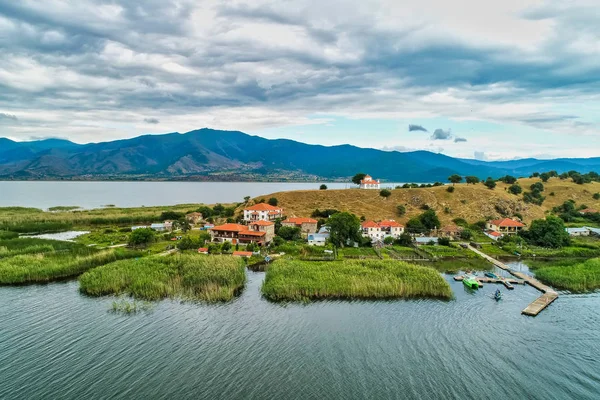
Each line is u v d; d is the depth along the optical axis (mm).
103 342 56625
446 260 111312
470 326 64438
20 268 85875
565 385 48281
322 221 160500
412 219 151875
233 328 62219
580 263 102875
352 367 51375
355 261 93688
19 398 43469
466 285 86062
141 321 64250
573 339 60438
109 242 128500
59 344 55750
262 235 123938
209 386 46594
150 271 83688
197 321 64625
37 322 63188
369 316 67812
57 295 76000
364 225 143875
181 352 54281
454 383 48219
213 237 130125
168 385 46562
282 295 75250
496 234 140500
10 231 140000
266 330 61719
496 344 58375
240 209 187125
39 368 49469
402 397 45250
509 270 99938
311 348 56188
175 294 75750
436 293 77812
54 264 90000
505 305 74188
